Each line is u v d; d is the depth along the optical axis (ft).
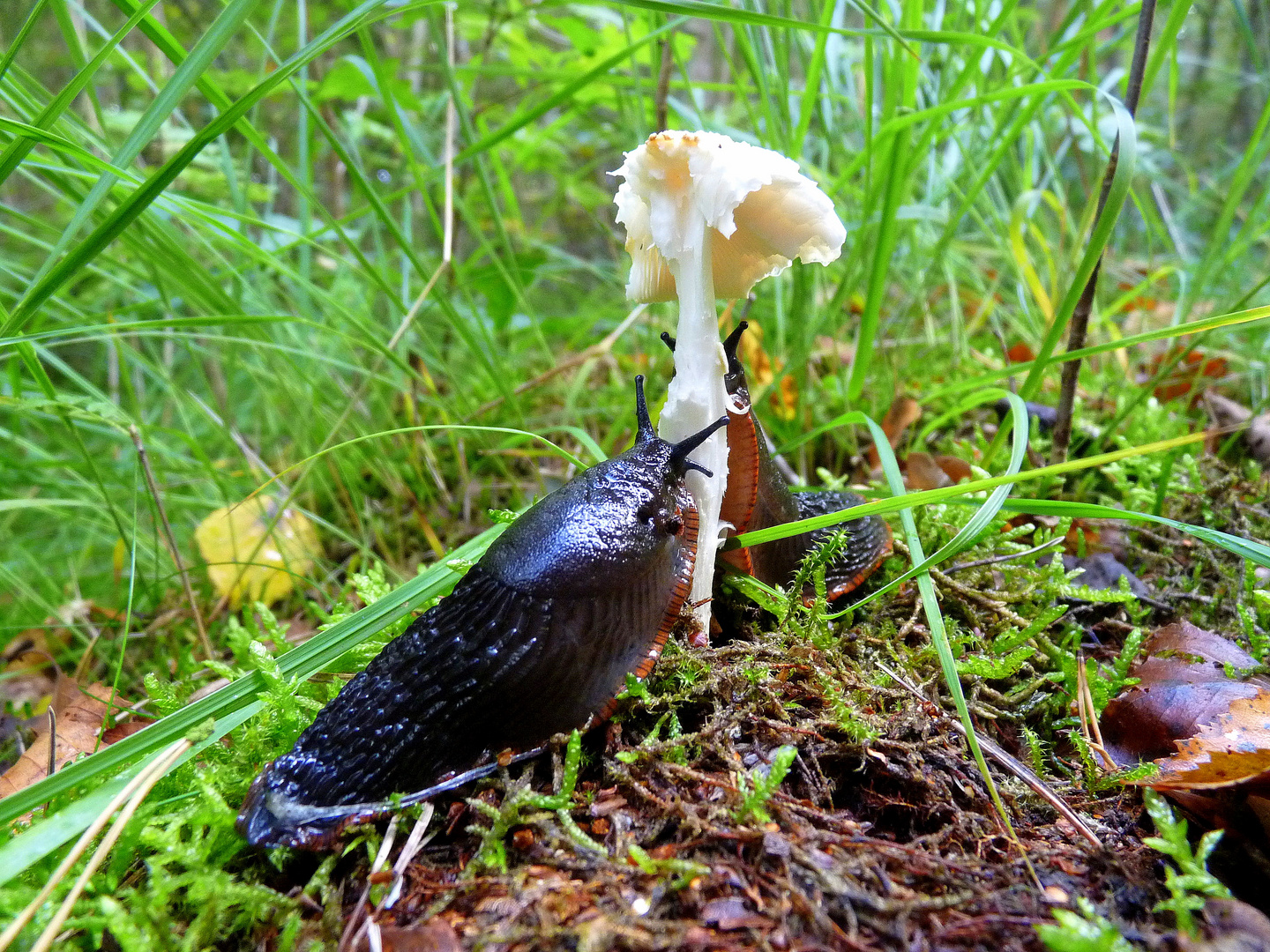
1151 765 0.52
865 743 0.53
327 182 1.85
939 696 0.61
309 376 1.09
